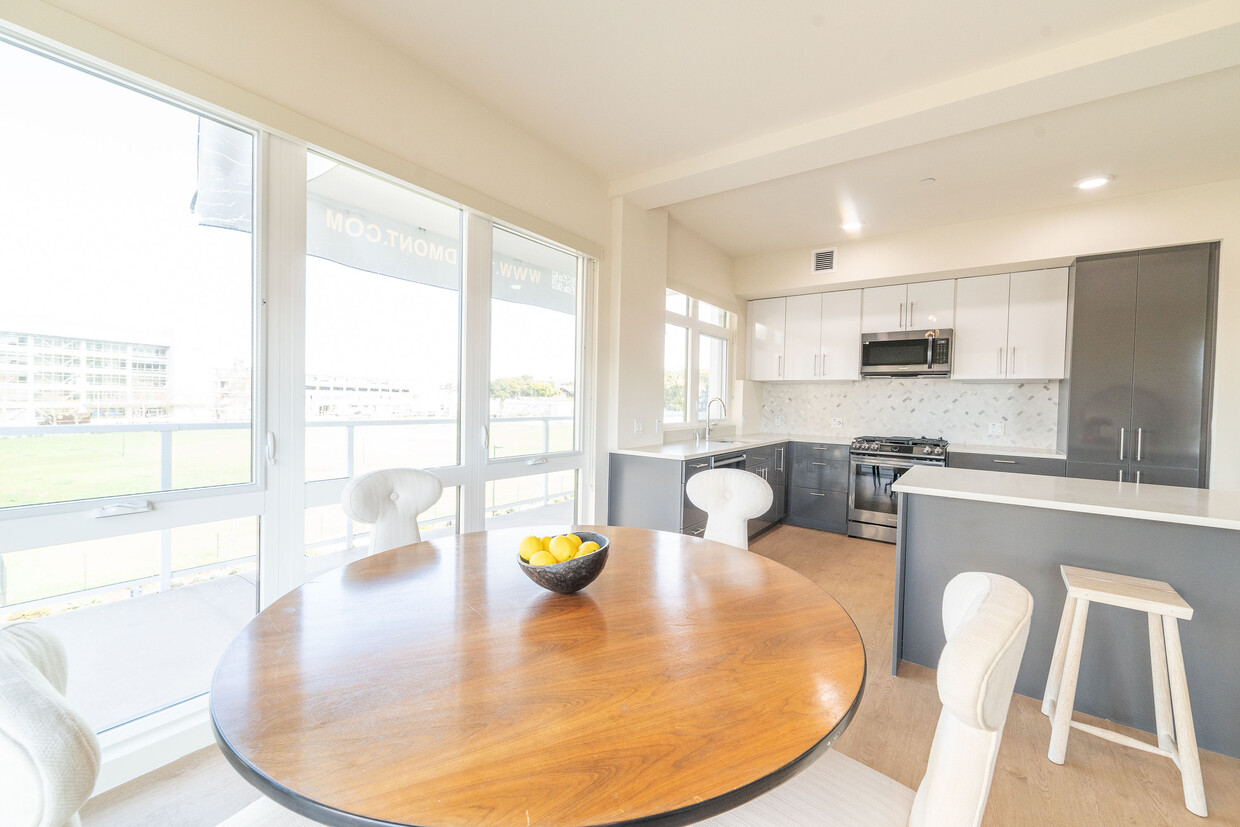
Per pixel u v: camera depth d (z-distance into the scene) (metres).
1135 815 1.47
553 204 2.92
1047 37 1.95
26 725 0.50
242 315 1.76
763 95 2.38
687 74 2.24
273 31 1.74
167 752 1.58
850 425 5.00
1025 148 2.73
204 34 1.58
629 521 3.43
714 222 4.02
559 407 3.14
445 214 2.49
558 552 1.17
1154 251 3.26
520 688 0.81
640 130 2.71
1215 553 1.74
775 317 5.00
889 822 0.88
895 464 4.13
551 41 2.05
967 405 4.44
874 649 2.42
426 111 2.23
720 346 5.03
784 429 5.39
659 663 0.89
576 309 3.24
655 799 0.59
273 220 1.80
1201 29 1.75
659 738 0.69
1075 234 3.45
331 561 2.92
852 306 4.57
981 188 3.24
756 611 1.12
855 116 2.46
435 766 0.63
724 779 0.62
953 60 2.10
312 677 0.83
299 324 1.88
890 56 2.08
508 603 1.15
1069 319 3.67
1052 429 4.08
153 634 1.72
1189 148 2.68
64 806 0.51
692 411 4.55
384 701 0.77
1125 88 2.08
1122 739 1.62
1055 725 1.69
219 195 1.70
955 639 0.70
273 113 1.73
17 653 0.61
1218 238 3.05
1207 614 1.75
